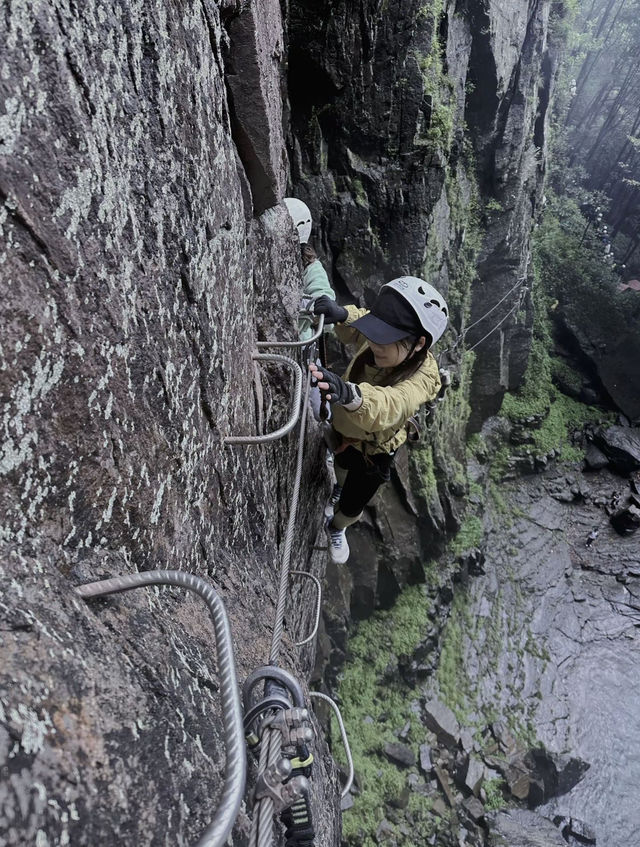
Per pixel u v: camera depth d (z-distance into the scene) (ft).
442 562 35.83
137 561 4.11
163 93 4.21
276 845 3.89
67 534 3.30
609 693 37.14
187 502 5.00
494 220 33.55
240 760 2.25
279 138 9.64
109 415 3.61
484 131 31.07
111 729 2.71
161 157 4.22
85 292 3.27
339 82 21.94
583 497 48.03
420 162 23.57
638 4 62.13
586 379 52.80
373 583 32.07
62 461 3.19
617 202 63.82
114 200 3.56
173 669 3.51
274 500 8.62
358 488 10.30
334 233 24.89
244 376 6.54
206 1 5.12
